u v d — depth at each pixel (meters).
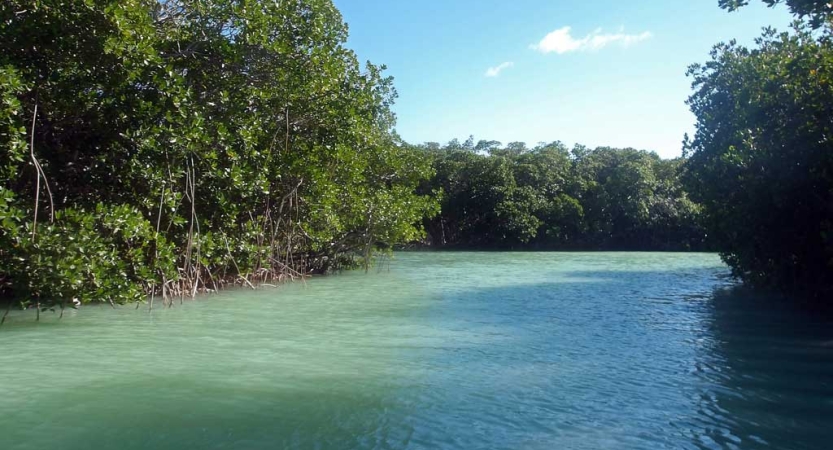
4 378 6.18
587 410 5.38
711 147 14.40
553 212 40.69
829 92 10.65
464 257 30.23
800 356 7.47
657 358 7.37
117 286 9.62
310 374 6.52
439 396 5.77
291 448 4.48
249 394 5.77
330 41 14.37
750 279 14.68
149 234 10.53
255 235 14.21
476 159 43.16
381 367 6.85
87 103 11.10
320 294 13.71
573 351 7.75
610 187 41.22
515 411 5.35
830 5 8.72
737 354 7.60
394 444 4.57
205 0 12.16
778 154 11.54
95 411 5.23
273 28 12.90
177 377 6.31
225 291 14.02
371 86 16.59
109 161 11.39
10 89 8.67
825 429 4.90
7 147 8.88
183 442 4.58
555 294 14.05
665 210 39.34
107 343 7.90
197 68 12.64
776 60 12.54
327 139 15.44
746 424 5.02
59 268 8.68
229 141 12.26
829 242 10.86
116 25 9.91
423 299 12.95
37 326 9.03
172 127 11.21
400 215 20.06
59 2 9.59
